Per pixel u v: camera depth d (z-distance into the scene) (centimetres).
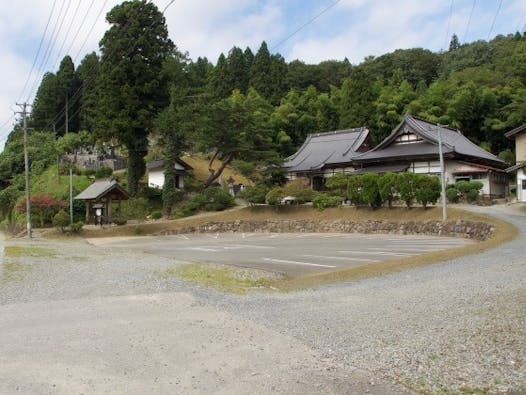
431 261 1377
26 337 678
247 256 1853
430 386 467
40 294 1053
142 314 820
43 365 554
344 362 550
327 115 5869
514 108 4672
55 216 3331
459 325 656
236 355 586
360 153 4481
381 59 8069
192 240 2983
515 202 3195
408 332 650
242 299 962
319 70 7925
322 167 4397
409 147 3950
